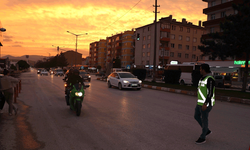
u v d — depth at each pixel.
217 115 7.23
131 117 6.52
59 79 28.80
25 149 3.79
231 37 14.73
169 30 55.56
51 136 4.55
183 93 14.81
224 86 24.42
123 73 17.25
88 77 25.67
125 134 4.75
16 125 5.40
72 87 6.97
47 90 14.24
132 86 15.66
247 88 23.22
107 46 92.62
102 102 9.52
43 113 6.94
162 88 17.19
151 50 57.25
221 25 15.63
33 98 10.41
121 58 76.50
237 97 11.81
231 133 5.02
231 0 35.06
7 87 6.33
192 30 59.53
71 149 3.81
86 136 4.57
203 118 4.22
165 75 22.53
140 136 4.62
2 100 6.34
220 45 16.16
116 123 5.74
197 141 4.22
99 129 5.13
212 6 37.62
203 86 4.21
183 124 5.74
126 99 10.70
